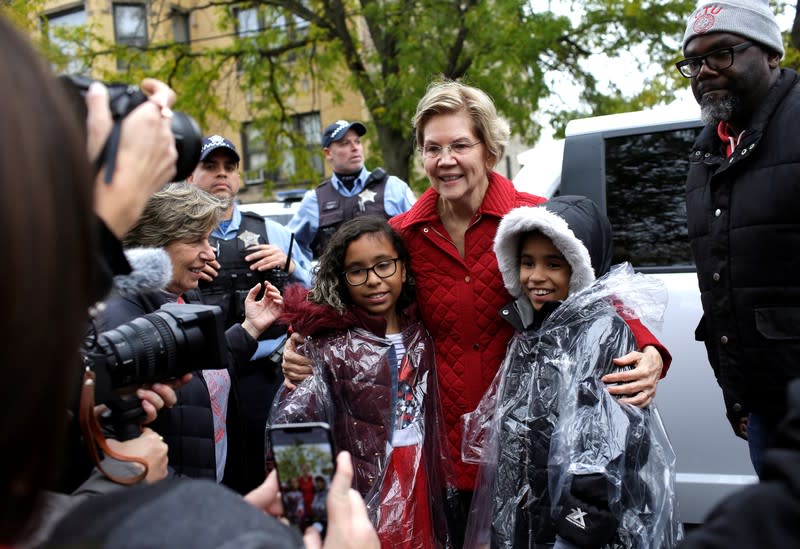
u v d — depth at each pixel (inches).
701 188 92.1
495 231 95.2
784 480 32.6
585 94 495.2
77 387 47.4
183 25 706.2
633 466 77.2
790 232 81.2
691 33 88.1
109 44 494.0
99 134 36.9
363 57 514.6
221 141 135.3
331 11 503.5
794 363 81.2
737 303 85.7
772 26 85.3
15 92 26.2
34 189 25.5
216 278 123.8
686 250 128.1
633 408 79.0
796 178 80.4
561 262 86.8
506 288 92.0
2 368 24.8
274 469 47.3
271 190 560.4
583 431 77.6
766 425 86.2
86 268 27.9
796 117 81.9
